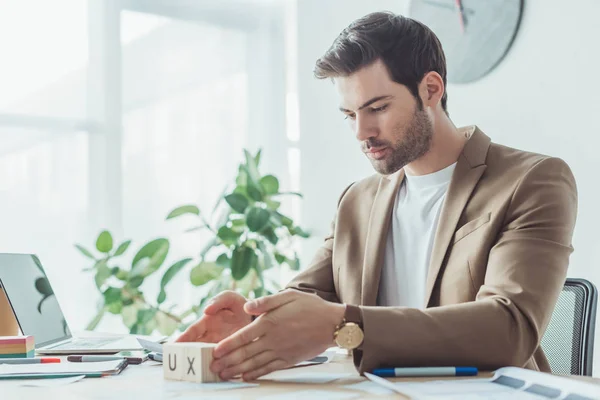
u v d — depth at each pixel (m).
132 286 3.15
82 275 3.37
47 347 1.49
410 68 1.37
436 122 1.47
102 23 3.46
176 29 3.62
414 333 1.06
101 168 3.44
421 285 1.47
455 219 1.39
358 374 1.08
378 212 1.54
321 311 1.05
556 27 2.65
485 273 1.33
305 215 3.68
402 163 1.40
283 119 3.77
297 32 3.72
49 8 3.35
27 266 1.67
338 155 3.51
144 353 1.36
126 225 3.47
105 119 3.45
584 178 2.57
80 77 3.41
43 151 3.33
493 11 2.83
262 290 3.31
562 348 1.52
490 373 1.06
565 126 2.62
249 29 3.78
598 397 0.79
